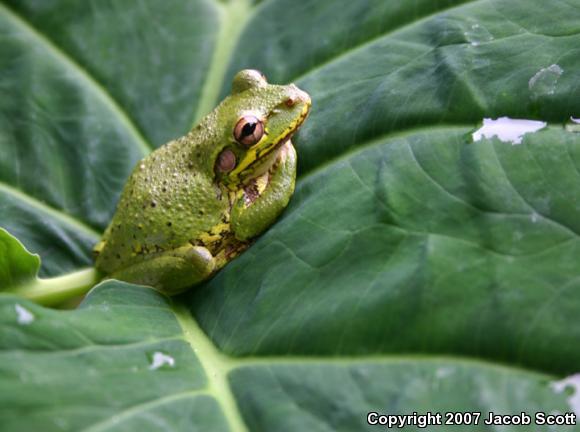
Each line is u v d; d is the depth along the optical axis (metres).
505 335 0.21
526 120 0.24
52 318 0.22
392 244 0.23
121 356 0.22
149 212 0.26
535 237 0.22
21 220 0.27
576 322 0.21
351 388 0.22
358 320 0.22
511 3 0.26
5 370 0.21
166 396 0.22
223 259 0.26
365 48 0.27
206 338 0.24
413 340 0.22
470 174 0.23
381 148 0.25
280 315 0.23
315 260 0.23
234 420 0.22
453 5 0.26
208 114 0.27
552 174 0.23
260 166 0.26
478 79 0.24
